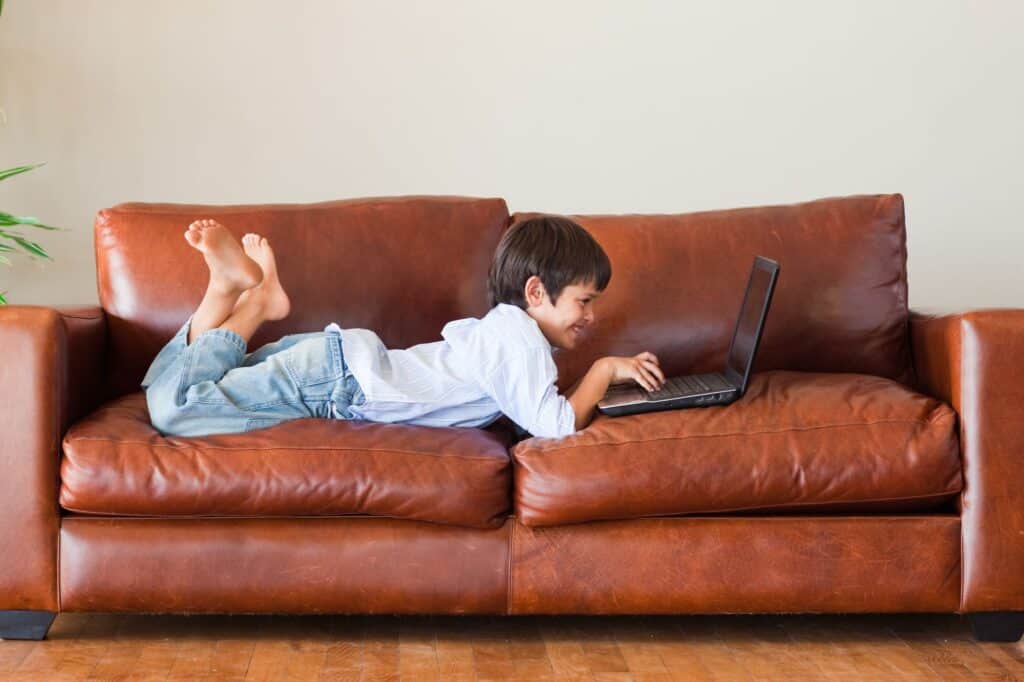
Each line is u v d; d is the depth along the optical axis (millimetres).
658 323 2535
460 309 2570
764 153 3807
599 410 2236
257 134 3736
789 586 2078
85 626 2209
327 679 1937
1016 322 2078
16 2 3648
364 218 2607
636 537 2072
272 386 2217
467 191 3791
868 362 2543
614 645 2129
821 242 2574
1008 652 2098
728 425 2088
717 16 3770
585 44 3764
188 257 2541
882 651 2102
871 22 3777
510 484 2100
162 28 3689
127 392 2512
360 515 2074
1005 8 3779
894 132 3805
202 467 2025
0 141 3680
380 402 2227
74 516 2074
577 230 2314
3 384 2049
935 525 2086
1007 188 3824
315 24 3719
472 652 2082
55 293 3748
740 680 1950
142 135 3715
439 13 3736
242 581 2061
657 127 3797
